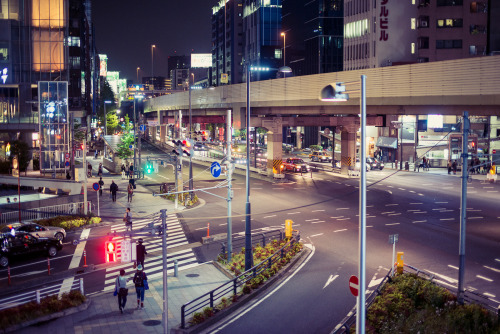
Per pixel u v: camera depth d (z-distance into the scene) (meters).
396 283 22.28
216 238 33.00
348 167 66.19
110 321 19.94
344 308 20.95
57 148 61.75
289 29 138.00
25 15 81.81
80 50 110.75
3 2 80.88
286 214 40.91
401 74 41.41
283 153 112.31
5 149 66.38
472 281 24.12
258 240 32.88
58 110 61.69
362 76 14.53
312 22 124.38
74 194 45.34
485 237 32.53
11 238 28.12
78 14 109.44
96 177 67.00
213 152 94.62
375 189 53.22
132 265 27.92
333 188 54.34
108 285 24.61
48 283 25.03
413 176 64.81
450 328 17.64
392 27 95.88
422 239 32.12
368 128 90.88
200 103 80.94
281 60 167.88
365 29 101.00
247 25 180.50
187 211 43.09
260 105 62.03
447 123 77.56
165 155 86.06
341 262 27.56
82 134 96.19
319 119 64.56
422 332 17.47
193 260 28.72
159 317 20.33
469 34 93.75
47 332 18.88
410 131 85.25
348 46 106.62
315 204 44.94
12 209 37.81
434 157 80.25
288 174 68.19
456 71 36.34
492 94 33.59
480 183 57.72
